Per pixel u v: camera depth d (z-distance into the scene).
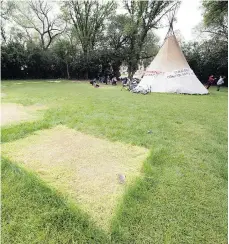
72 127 4.84
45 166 3.06
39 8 26.02
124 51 25.55
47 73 25.70
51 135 4.32
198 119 5.98
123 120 5.54
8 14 23.22
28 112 6.27
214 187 2.64
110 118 5.70
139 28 24.17
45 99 8.62
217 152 3.69
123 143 4.00
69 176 2.81
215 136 4.54
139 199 2.36
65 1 24.86
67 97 9.36
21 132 4.36
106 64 26.67
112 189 2.55
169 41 14.30
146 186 2.59
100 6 25.45
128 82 16.22
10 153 3.44
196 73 23.36
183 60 13.95
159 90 13.11
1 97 8.99
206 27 22.09
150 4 23.09
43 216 2.06
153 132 4.66
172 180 2.76
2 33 23.52
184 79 12.88
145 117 5.99
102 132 4.55
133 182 2.70
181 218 2.11
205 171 3.03
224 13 18.45
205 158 3.44
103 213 2.14
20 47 22.75
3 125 4.82
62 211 2.12
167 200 2.36
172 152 3.65
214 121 5.80
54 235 1.87
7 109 6.64
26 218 2.04
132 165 3.18
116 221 2.01
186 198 2.41
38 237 1.84
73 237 1.85
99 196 2.41
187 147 3.89
